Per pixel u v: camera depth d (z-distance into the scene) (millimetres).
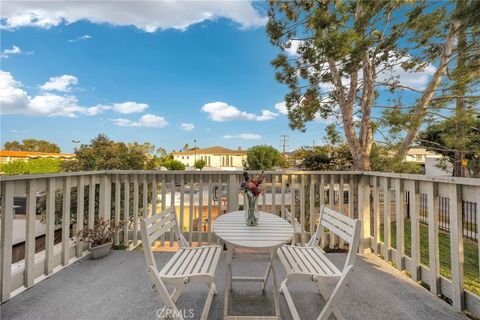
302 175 3297
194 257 1837
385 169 4180
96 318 1726
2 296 1894
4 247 1915
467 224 5098
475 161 4922
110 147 5762
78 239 2793
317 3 4344
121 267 2572
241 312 1823
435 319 1750
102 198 3168
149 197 5203
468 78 3574
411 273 2381
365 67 4223
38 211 5426
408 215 6492
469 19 3133
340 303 1943
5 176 1888
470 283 2520
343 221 1767
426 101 3939
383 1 3473
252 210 1972
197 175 3262
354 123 4488
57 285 2180
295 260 1790
